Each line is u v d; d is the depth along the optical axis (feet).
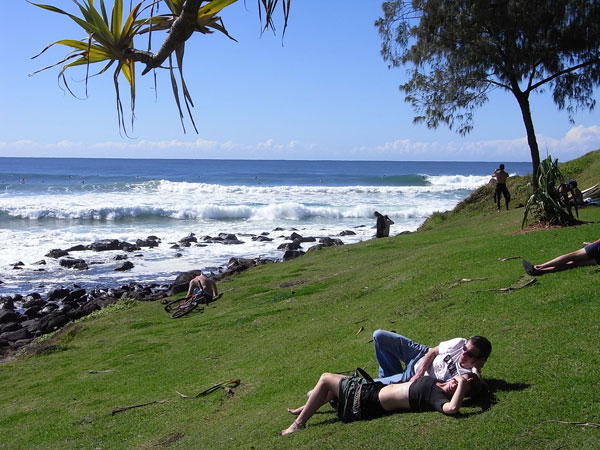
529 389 17.92
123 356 40.27
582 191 83.41
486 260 41.57
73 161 626.23
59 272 87.45
